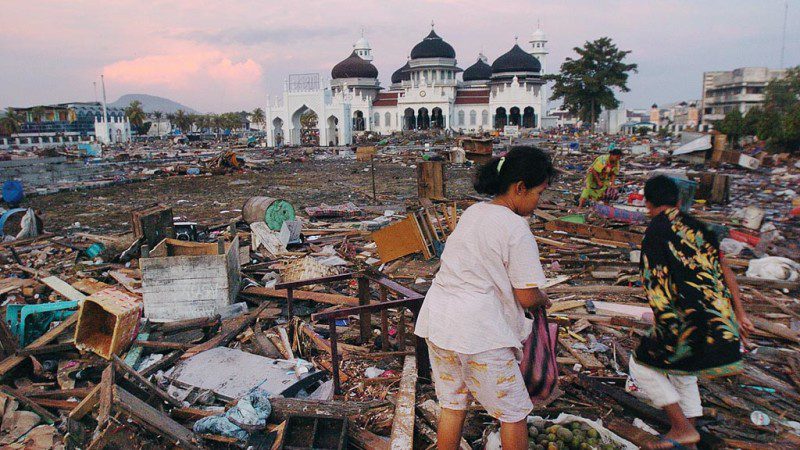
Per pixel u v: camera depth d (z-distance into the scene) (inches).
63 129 4018.2
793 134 1175.6
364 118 3885.3
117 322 214.1
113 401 151.2
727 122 1670.8
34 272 364.2
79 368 214.5
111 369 169.6
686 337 139.3
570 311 275.4
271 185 1016.9
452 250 118.4
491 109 3673.7
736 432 163.8
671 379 150.4
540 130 3316.9
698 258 138.9
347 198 800.9
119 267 366.9
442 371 122.4
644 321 250.8
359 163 1521.9
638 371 152.6
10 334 222.1
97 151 2154.3
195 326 255.3
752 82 2955.2
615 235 422.9
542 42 4419.3
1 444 165.8
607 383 195.8
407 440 152.0
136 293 307.1
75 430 156.5
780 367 212.7
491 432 152.5
